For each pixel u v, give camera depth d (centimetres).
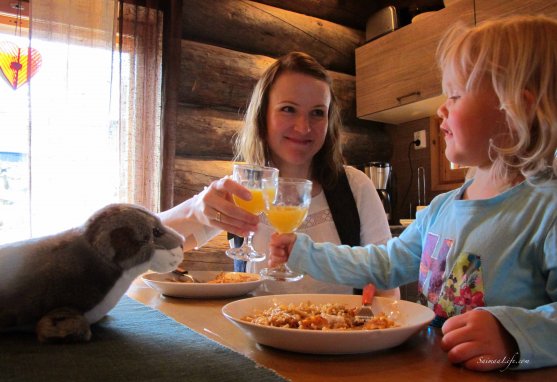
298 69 147
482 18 233
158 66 267
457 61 92
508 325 57
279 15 301
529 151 84
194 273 128
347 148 322
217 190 112
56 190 238
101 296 68
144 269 72
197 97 272
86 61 246
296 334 56
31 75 233
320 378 52
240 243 158
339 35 329
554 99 83
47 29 238
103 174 249
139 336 67
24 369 52
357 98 321
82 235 69
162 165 258
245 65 281
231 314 70
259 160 163
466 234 88
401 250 108
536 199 82
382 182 295
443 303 87
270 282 131
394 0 334
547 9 204
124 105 259
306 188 107
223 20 281
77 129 243
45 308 65
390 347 62
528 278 78
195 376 50
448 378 52
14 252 66
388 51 295
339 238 150
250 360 56
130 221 70
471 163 93
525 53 84
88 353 58
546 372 55
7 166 256
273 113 150
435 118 307
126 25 264
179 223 123
